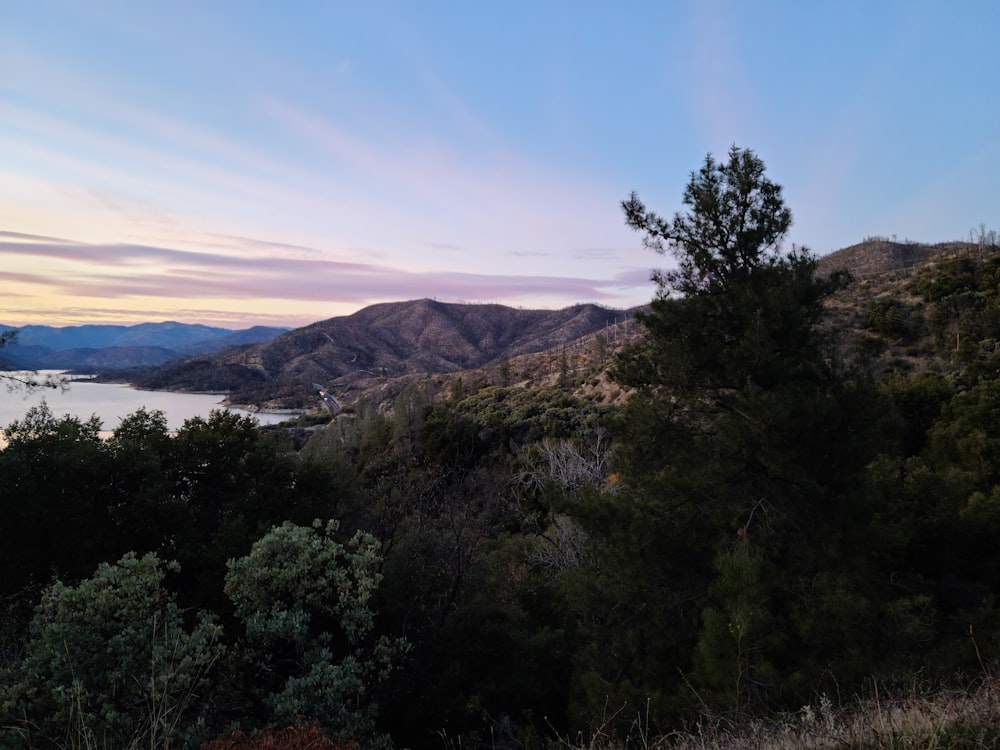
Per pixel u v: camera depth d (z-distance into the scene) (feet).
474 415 154.92
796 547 25.85
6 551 30.68
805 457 26.07
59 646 17.03
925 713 11.34
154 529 34.50
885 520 28.55
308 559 22.40
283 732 13.94
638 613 28.35
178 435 42.75
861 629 22.56
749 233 29.12
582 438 87.35
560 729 30.45
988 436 46.32
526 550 53.47
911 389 62.85
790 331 28.22
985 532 29.43
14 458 31.91
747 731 13.52
